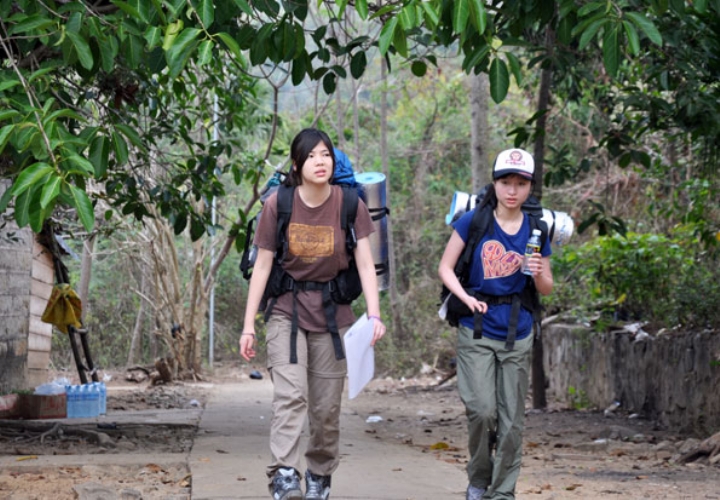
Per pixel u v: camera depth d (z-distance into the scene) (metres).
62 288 16.83
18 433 12.16
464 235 6.37
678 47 11.55
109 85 11.53
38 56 8.56
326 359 6.02
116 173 12.73
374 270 6.02
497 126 36.34
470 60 7.35
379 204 6.29
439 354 31.12
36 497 7.42
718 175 14.12
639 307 18.02
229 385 25.84
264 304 6.19
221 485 7.70
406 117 40.28
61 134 5.31
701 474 9.59
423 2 6.06
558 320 21.39
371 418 16.44
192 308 27.08
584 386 18.83
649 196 19.16
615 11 6.61
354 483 8.05
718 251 14.12
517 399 6.33
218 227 13.05
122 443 11.16
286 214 5.92
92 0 8.27
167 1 6.09
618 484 8.83
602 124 20.91
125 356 36.12
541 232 6.32
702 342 13.42
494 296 6.35
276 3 8.10
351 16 23.83
